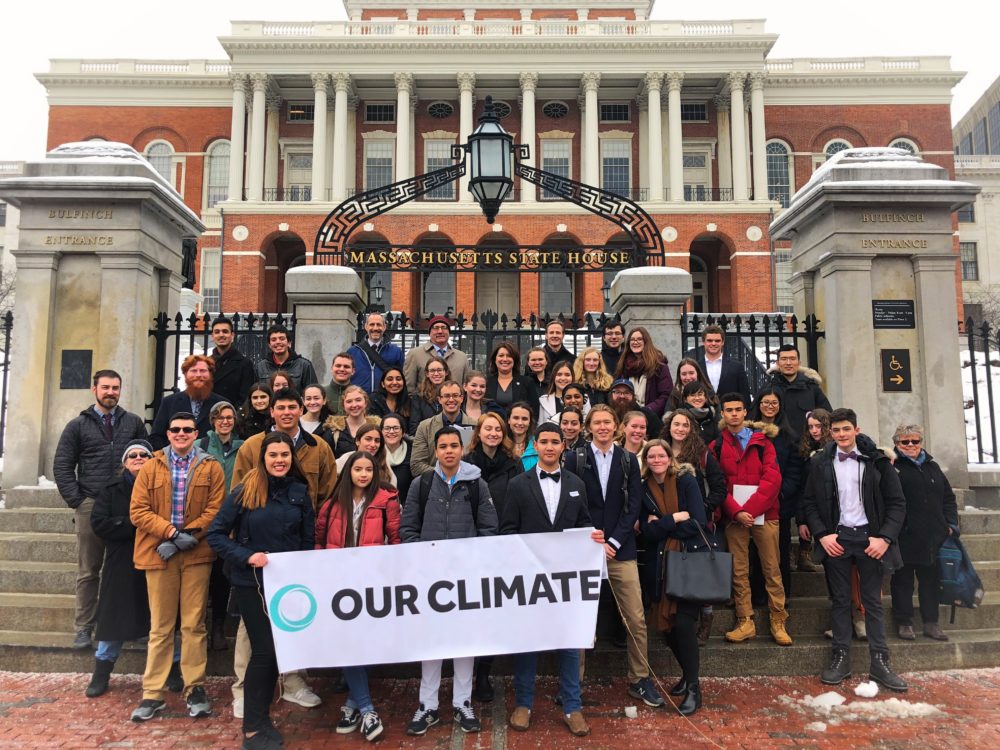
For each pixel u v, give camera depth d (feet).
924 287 24.82
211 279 144.15
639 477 17.66
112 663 17.48
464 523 16.62
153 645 16.43
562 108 150.00
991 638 19.75
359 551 16.14
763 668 18.89
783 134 148.05
